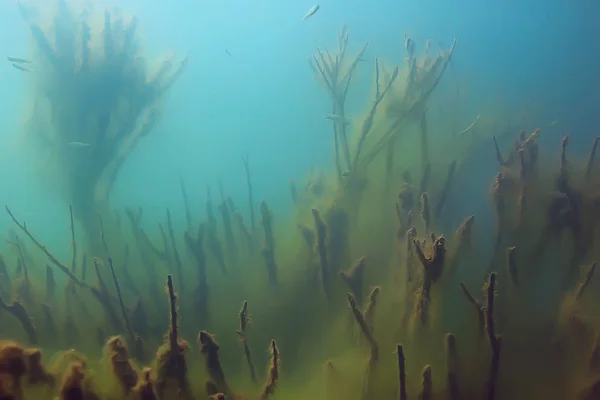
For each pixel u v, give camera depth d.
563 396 1.47
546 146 2.65
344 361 1.63
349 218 2.17
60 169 2.34
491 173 2.50
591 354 1.48
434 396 1.48
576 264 1.80
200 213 2.96
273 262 2.01
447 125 2.85
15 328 1.78
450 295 1.75
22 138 2.54
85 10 2.56
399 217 1.92
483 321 1.49
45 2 2.53
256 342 1.76
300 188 2.67
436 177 2.37
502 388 1.49
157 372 1.38
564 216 1.80
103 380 1.38
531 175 1.95
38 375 1.30
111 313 1.79
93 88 2.32
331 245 2.00
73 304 1.93
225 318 1.88
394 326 1.67
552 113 3.14
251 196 2.37
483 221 2.14
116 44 2.43
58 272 2.27
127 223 2.62
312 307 1.88
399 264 1.84
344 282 1.86
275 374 1.39
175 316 1.38
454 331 1.63
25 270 1.98
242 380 1.62
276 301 1.92
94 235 2.32
